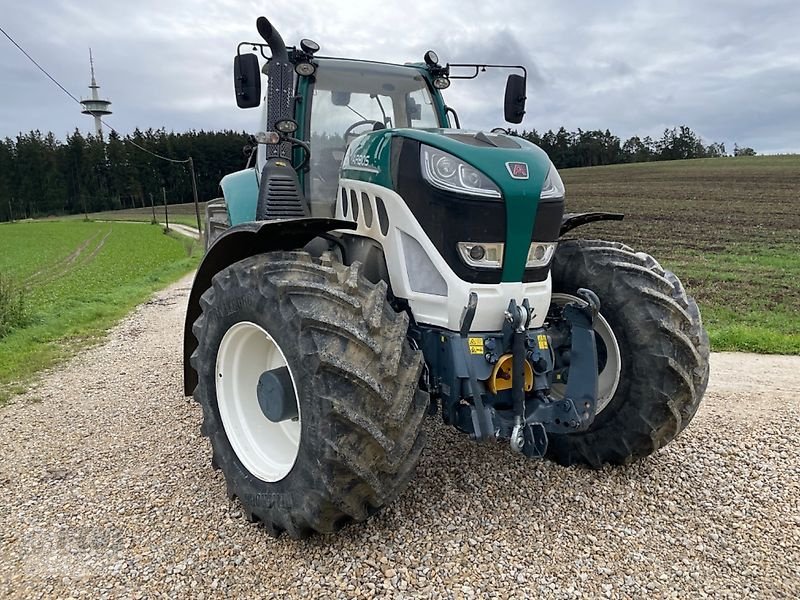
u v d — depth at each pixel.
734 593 2.40
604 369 3.32
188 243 39.75
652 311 3.08
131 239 44.84
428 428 3.88
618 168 57.66
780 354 6.82
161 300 12.23
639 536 2.76
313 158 3.87
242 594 2.42
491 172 2.71
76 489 3.35
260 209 3.54
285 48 3.59
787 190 34.25
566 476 3.30
